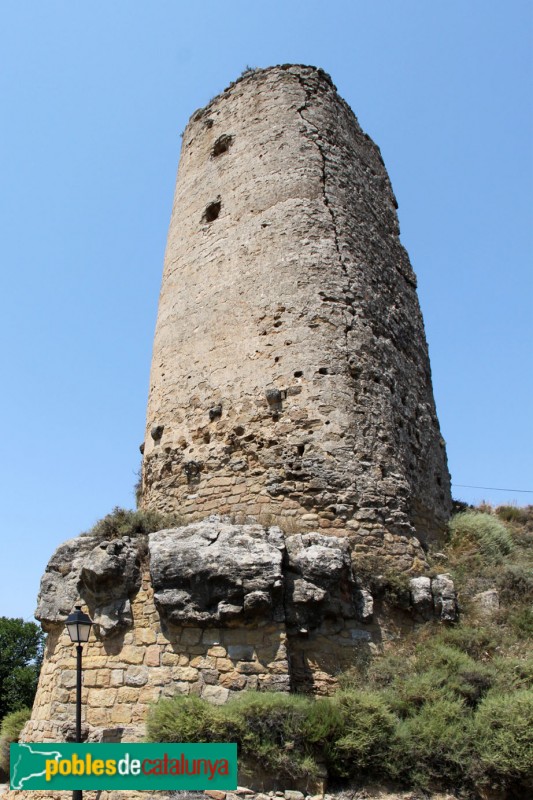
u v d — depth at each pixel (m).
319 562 10.33
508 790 8.29
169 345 15.08
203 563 10.02
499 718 8.60
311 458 12.12
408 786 8.48
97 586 10.68
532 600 11.60
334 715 8.70
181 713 8.73
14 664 33.62
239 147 16.23
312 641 10.04
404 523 12.26
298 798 8.12
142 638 10.19
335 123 16.31
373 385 13.27
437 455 15.14
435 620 11.09
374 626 10.61
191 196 16.77
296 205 14.60
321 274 13.85
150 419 14.88
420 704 9.30
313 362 12.92
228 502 12.47
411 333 15.75
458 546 13.72
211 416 13.41
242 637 9.64
